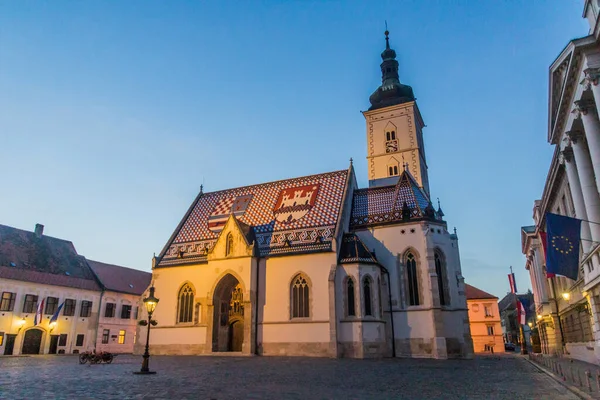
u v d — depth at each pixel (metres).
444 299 52.50
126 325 84.25
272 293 54.00
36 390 20.05
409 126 75.12
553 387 22.31
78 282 76.88
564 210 47.28
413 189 58.59
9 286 65.69
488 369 33.69
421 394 19.55
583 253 36.25
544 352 68.69
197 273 59.09
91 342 76.69
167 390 20.39
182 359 46.41
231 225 57.50
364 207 59.84
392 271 53.81
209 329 55.16
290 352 50.94
